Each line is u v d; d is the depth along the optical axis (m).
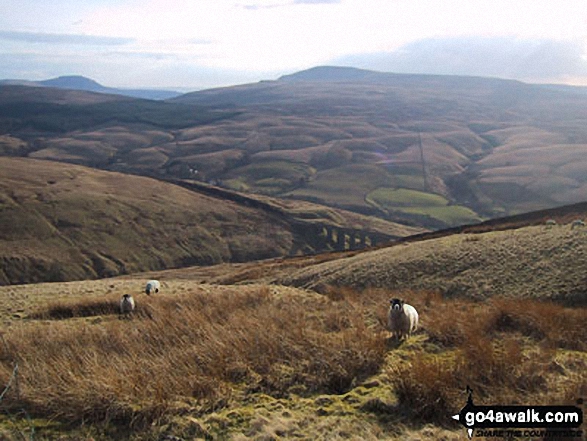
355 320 14.32
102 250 110.31
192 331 12.01
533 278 20.28
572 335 11.55
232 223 138.62
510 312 13.39
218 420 7.45
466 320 13.26
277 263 55.62
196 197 155.25
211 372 9.17
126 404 7.69
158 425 7.34
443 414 7.59
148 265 110.75
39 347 11.38
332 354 9.80
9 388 8.31
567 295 17.69
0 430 7.17
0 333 13.95
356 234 132.50
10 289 31.09
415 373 8.43
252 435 7.07
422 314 16.08
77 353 10.14
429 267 25.72
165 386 8.33
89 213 124.12
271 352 10.14
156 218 131.00
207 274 68.62
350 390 8.71
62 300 23.38
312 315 15.64
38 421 7.55
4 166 161.75
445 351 10.98
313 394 8.66
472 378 8.65
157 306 19.88
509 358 9.34
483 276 22.28
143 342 11.41
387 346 11.46
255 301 19.77
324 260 46.38
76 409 7.67
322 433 7.11
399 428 7.28
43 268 98.44
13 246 102.94
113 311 20.78
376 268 28.28
